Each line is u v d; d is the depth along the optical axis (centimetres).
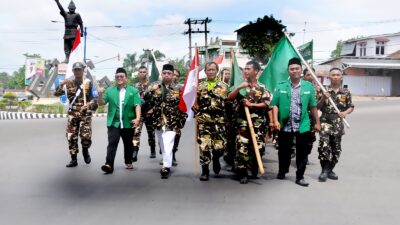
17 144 1095
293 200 544
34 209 508
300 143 621
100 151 971
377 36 5091
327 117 660
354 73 4384
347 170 735
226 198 555
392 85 4425
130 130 737
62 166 781
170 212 496
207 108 649
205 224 453
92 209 508
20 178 673
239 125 638
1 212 496
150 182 650
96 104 782
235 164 670
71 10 2761
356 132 1305
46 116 2931
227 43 4734
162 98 712
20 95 7944
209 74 649
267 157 896
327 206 518
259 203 531
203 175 662
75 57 828
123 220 468
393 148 980
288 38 741
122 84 725
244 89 631
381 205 522
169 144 692
